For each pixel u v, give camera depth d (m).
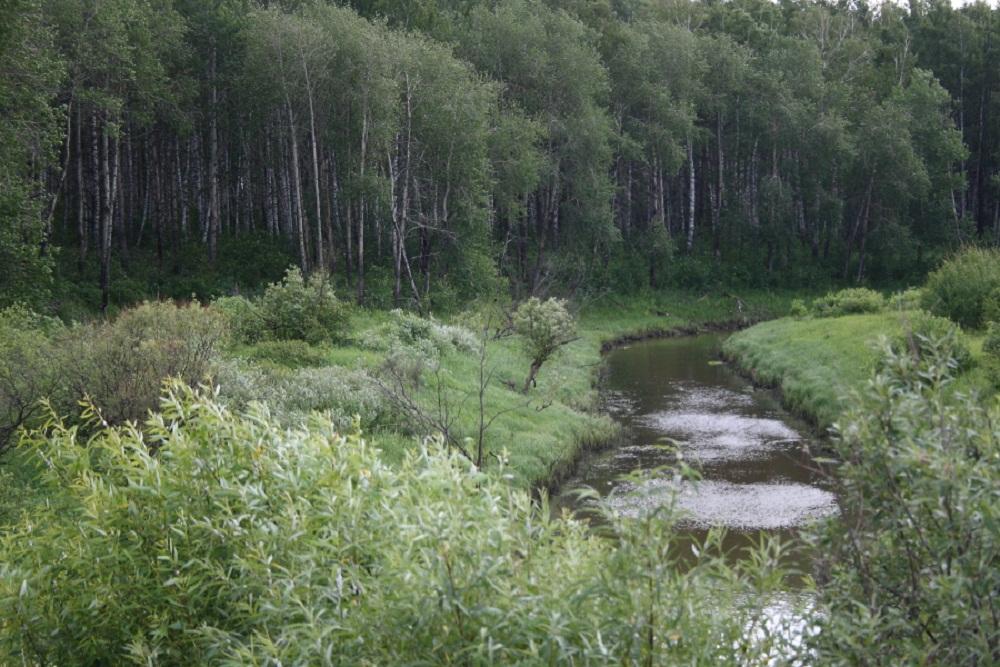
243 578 5.90
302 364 23.16
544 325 24.39
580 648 4.45
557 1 57.72
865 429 4.36
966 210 67.31
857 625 4.34
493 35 48.88
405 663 4.64
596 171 51.66
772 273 57.38
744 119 61.00
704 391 28.69
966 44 66.25
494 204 50.75
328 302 26.75
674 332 45.59
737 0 77.75
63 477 7.24
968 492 4.05
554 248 51.97
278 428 6.96
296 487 6.15
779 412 25.09
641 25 60.22
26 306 23.78
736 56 59.25
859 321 32.94
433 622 4.65
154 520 6.35
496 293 39.72
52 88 28.14
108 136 34.09
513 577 4.89
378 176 39.59
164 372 14.56
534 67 48.16
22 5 21.91
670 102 55.09
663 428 23.34
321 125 42.31
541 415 21.84
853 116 61.72
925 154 60.84
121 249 41.34
